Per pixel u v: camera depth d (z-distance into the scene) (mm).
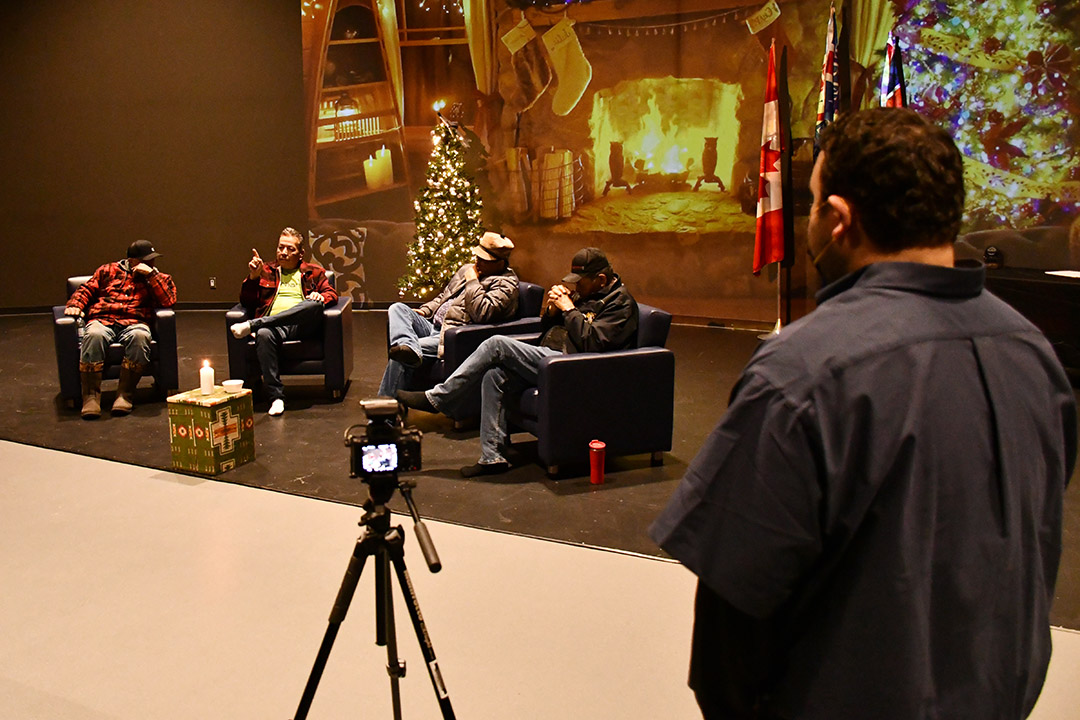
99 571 3031
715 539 941
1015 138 6504
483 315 4867
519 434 4672
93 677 2383
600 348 4008
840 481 890
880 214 953
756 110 7746
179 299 9242
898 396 889
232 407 4094
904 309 924
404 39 8695
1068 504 3648
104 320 5168
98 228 9062
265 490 3832
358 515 3533
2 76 8648
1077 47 6145
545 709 2227
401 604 2766
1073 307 5363
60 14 8648
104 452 4359
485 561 3088
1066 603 2768
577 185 8531
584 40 8250
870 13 7043
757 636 973
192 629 2635
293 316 5172
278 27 8781
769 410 907
